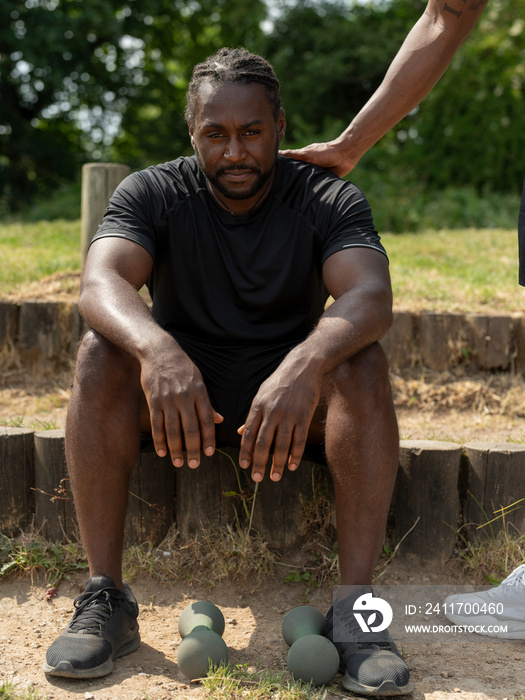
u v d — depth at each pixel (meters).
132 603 1.92
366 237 2.02
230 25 19.58
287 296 2.12
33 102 16.56
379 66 17.30
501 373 3.78
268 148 1.99
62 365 3.92
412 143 14.06
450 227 10.18
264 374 2.12
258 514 2.45
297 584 2.36
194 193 2.12
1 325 3.90
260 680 1.74
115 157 19.75
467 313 3.85
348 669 1.73
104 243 2.01
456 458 2.42
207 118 1.96
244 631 2.08
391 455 1.87
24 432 2.50
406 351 3.80
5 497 2.46
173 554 2.42
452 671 1.86
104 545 1.89
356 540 1.85
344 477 1.86
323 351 1.78
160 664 1.85
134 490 2.45
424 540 2.41
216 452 2.43
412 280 4.58
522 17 14.65
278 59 17.77
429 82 2.44
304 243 2.10
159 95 18.66
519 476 2.41
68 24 14.79
